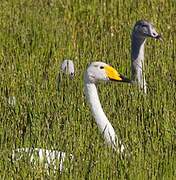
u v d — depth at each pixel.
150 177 14.66
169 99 18.44
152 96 18.44
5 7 26.58
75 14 26.28
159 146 15.94
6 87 19.20
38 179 14.72
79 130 16.56
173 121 17.31
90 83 16.84
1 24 24.91
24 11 26.23
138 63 20.59
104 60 21.55
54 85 19.22
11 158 15.25
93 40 23.55
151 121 17.09
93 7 26.73
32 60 21.36
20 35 23.89
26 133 16.52
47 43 23.25
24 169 14.91
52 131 16.47
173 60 21.31
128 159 15.24
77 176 14.69
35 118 17.41
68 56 22.12
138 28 20.86
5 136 16.41
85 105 17.88
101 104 18.19
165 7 26.52
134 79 20.12
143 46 20.83
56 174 14.82
